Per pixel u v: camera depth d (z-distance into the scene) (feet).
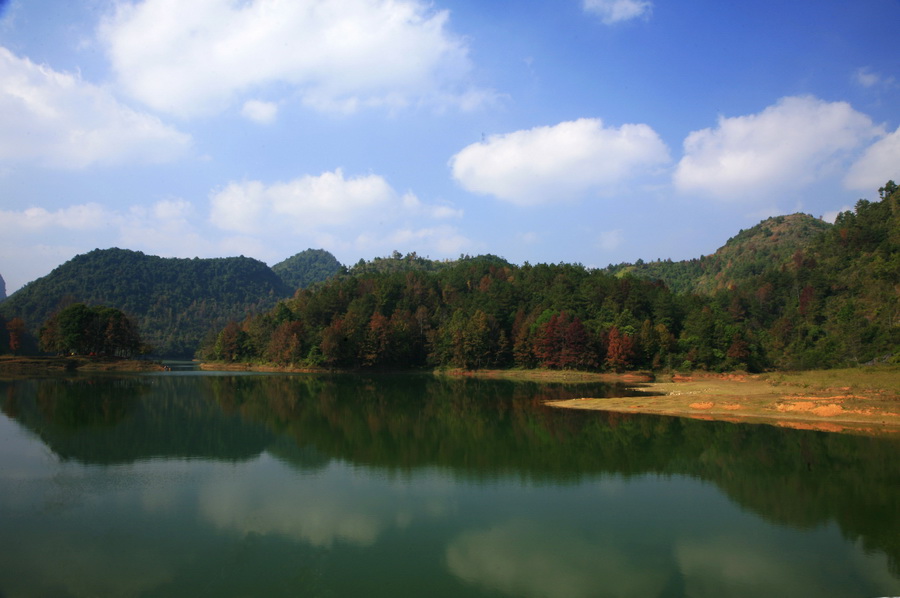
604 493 98.32
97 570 65.10
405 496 95.45
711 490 100.42
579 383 359.25
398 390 301.02
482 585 62.75
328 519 83.25
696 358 400.06
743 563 69.26
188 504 89.25
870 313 399.24
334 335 455.63
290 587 61.57
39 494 93.09
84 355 433.48
